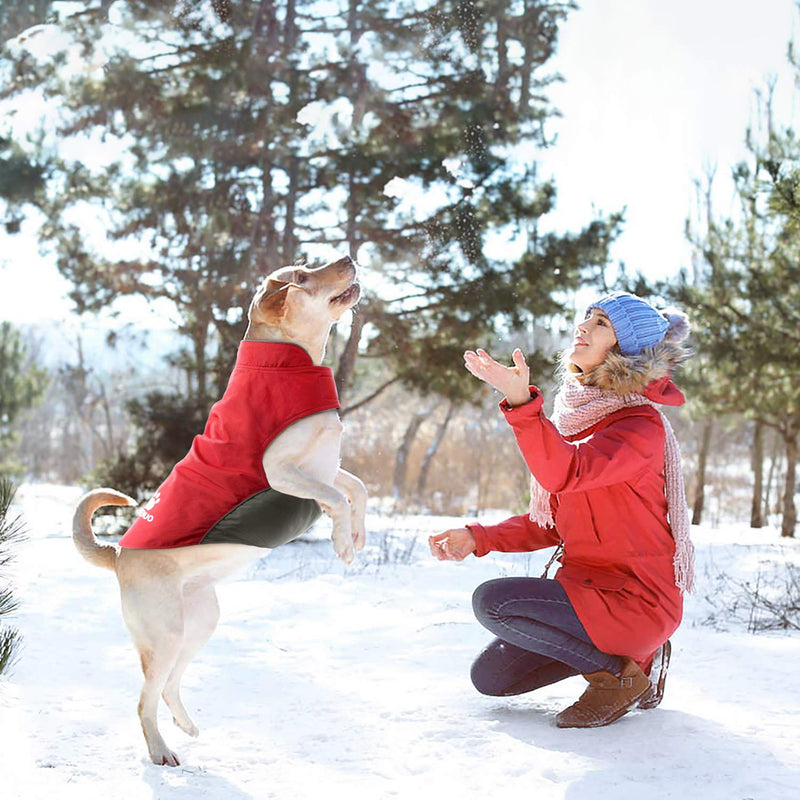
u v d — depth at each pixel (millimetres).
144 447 11781
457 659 4555
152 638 3055
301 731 3297
